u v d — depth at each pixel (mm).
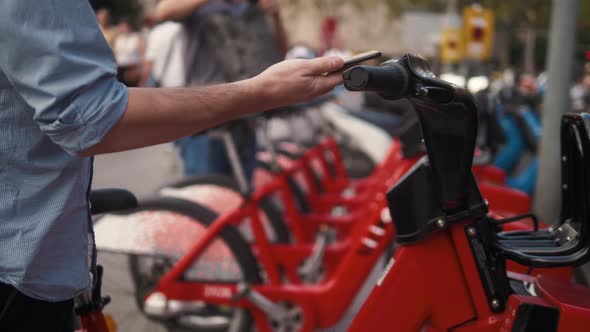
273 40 3783
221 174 3549
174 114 1402
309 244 3723
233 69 3535
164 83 3854
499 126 5207
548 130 5469
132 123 1365
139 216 3020
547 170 5484
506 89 6902
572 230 1732
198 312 3047
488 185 3191
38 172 1409
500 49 30250
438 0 31094
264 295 3051
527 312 1578
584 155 1613
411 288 1740
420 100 1528
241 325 3045
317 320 3084
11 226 1410
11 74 1308
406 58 1518
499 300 1687
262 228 3109
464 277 1706
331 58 1544
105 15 7406
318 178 4809
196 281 3016
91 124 1318
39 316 1538
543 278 1741
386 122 6523
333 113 6484
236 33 3572
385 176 3803
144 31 8898
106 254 3008
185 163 3898
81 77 1309
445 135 1609
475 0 12086
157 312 2996
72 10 1312
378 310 1769
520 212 3119
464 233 1692
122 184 7469
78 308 1783
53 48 1284
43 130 1333
